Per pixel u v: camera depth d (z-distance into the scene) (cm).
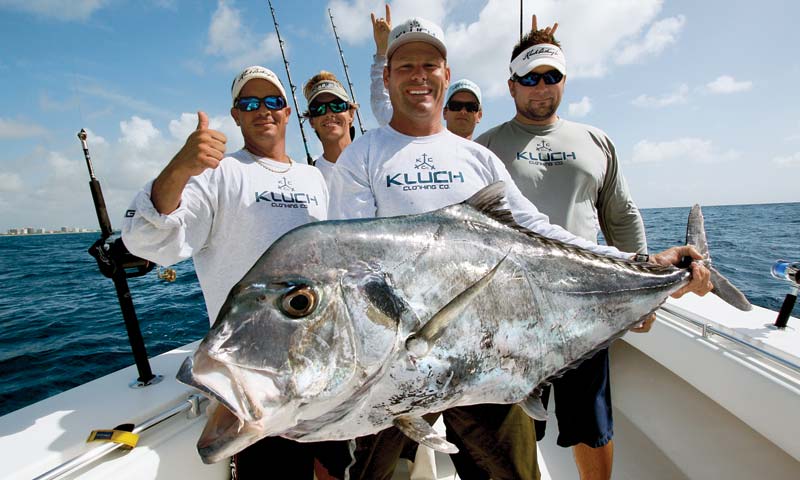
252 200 203
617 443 270
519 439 175
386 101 372
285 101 224
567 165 258
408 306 124
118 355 586
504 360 135
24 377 526
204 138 151
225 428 104
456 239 137
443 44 179
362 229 128
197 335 619
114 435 161
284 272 116
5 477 140
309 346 111
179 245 174
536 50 260
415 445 245
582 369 225
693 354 227
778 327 214
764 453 216
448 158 181
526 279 143
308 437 117
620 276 160
